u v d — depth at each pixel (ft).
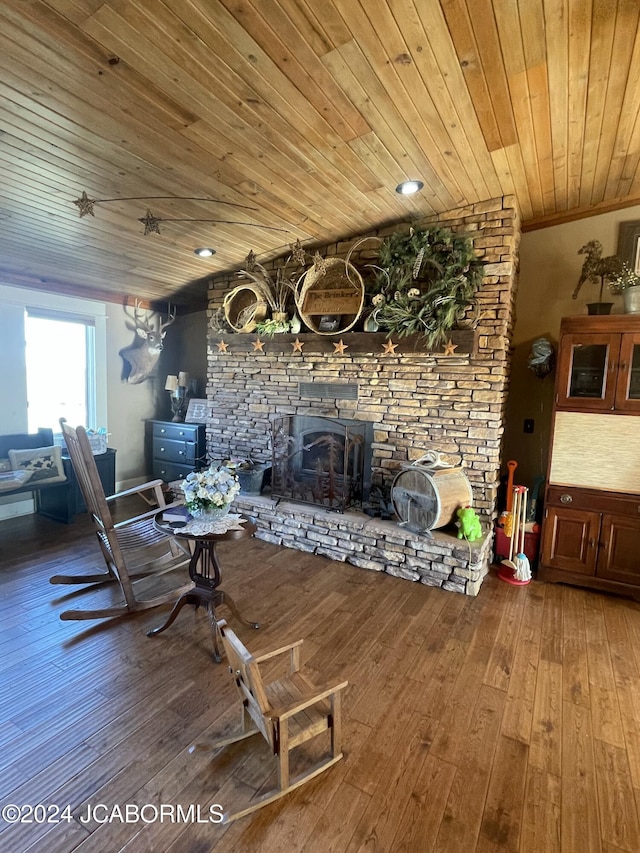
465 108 6.77
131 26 5.12
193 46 5.40
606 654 8.02
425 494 10.39
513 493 11.37
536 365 11.30
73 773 5.40
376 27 5.17
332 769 5.52
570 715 6.52
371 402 12.19
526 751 5.86
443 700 6.77
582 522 10.36
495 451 10.79
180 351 18.98
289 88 6.15
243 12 4.91
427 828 4.82
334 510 12.25
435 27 5.22
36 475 13.01
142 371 17.30
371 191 9.43
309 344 12.51
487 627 8.79
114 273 14.14
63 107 6.52
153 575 10.78
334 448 12.42
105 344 16.37
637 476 9.78
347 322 12.35
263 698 4.90
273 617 8.98
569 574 10.56
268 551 12.25
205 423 16.42
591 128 7.47
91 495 8.84
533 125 7.34
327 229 11.47
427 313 10.46
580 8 5.03
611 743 6.03
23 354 13.89
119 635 8.27
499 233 10.29
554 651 8.06
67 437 9.11
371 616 9.10
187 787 5.25
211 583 8.19
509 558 11.24
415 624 8.84
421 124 7.14
